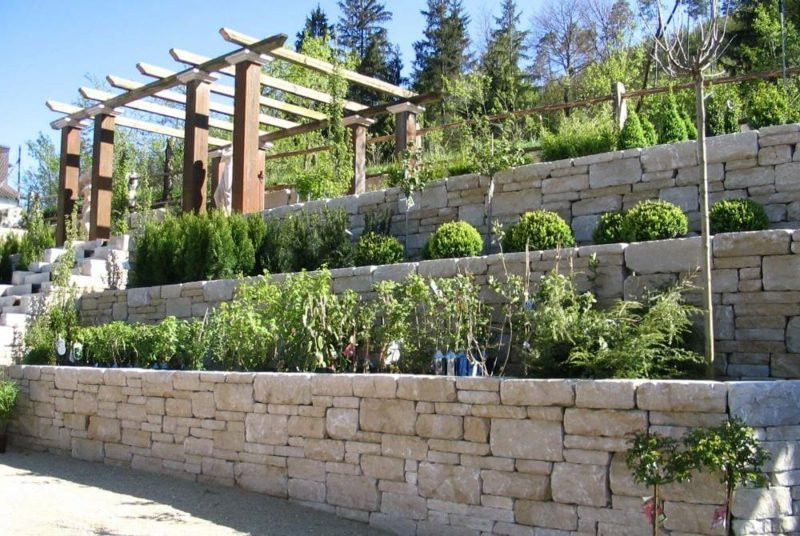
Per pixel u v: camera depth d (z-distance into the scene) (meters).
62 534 5.72
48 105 16.77
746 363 6.45
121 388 8.47
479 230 9.90
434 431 5.84
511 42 40.66
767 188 7.83
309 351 7.90
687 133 10.31
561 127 11.63
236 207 12.91
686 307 6.21
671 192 8.45
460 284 7.45
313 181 14.41
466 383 5.70
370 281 8.92
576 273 7.43
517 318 7.26
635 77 24.11
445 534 5.71
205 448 7.52
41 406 9.48
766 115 9.12
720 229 7.43
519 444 5.41
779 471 4.66
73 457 8.94
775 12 23.44
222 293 10.38
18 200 39.84
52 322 11.07
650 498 4.67
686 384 4.79
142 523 6.06
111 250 13.95
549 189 9.38
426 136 21.06
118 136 29.22
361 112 16.20
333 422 6.48
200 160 14.17
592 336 6.21
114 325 9.99
